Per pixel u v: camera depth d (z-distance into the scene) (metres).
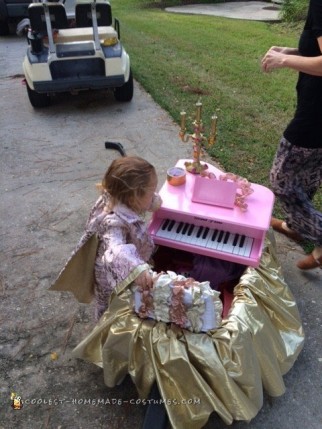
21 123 5.38
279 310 2.32
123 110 5.69
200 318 1.91
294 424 2.14
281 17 11.52
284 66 2.34
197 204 2.41
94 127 5.24
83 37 5.50
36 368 2.42
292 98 5.86
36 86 5.27
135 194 1.99
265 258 2.54
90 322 2.69
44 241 3.37
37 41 5.25
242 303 2.14
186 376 1.91
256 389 1.99
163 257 2.68
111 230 2.00
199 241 2.32
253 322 2.10
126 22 10.91
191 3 14.66
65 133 5.11
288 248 3.24
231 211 2.36
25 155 4.63
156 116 5.49
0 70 7.34
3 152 4.69
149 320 2.05
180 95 5.97
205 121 5.15
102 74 5.41
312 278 2.98
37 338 2.59
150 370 2.01
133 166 1.99
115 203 2.06
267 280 2.44
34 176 4.24
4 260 3.18
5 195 3.93
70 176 4.23
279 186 2.77
